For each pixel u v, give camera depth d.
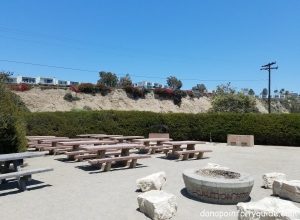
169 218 5.74
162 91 63.00
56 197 7.07
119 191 7.62
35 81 53.38
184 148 15.10
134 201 6.78
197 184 6.90
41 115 20.64
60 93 51.06
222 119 21.62
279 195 7.33
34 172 7.85
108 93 56.41
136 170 10.44
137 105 57.97
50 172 9.92
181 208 6.36
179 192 7.62
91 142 12.73
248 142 19.00
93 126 21.47
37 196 7.15
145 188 7.51
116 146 10.91
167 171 10.35
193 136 22.22
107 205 6.50
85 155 12.18
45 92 49.78
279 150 17.23
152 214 5.66
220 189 6.60
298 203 6.86
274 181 7.49
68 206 6.43
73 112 21.28
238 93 39.97
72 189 7.79
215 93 42.75
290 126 19.97
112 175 9.55
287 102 88.56
